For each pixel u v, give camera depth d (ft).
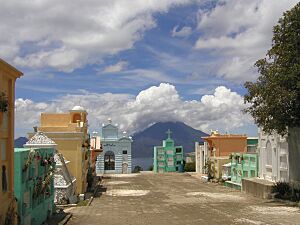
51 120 121.90
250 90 73.82
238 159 117.19
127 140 206.69
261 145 104.06
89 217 65.92
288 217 60.23
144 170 232.12
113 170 204.95
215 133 158.40
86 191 107.65
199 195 98.84
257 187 93.25
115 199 94.22
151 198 94.99
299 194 78.59
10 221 40.93
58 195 82.89
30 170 50.08
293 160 84.74
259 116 73.05
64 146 95.66
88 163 122.93
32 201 51.60
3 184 40.50
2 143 40.63
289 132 85.05
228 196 95.14
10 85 42.50
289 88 68.69
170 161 206.28
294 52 68.44
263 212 66.23
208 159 150.82
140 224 57.98
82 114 122.93
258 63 73.46
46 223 57.82
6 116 41.83
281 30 70.23
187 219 61.41
